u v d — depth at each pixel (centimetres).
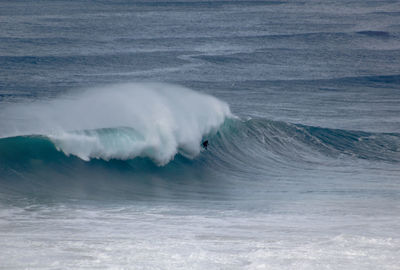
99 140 6669
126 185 6488
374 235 4272
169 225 4619
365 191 6662
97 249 3666
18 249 3597
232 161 8081
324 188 6875
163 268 3284
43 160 6228
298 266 3366
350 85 17338
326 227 4597
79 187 6075
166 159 7250
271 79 18250
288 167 8231
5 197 5441
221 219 4941
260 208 5541
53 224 4456
